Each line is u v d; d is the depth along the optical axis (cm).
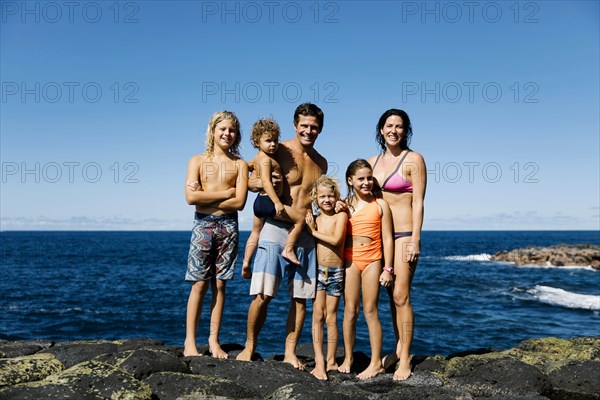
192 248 572
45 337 1659
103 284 3159
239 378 491
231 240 572
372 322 549
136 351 500
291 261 538
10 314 2034
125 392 425
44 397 400
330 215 551
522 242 12388
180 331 1741
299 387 447
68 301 2403
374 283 546
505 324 1852
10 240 13212
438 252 7750
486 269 4494
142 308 2202
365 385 517
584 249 5431
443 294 2738
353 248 552
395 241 549
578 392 511
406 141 563
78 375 441
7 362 470
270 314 1889
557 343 686
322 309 557
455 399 461
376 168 568
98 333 1720
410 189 547
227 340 1484
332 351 569
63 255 6300
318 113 552
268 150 536
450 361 582
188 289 2933
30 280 3325
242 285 2975
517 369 522
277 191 546
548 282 3406
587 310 2192
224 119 567
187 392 446
